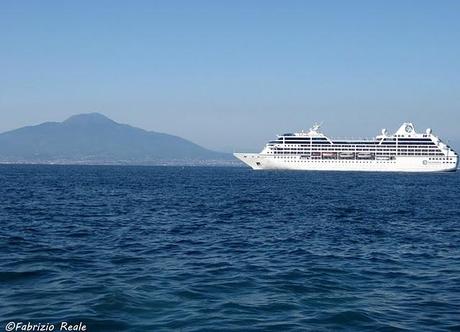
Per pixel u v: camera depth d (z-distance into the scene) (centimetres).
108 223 3653
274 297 1620
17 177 13588
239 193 7588
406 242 2900
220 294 1642
